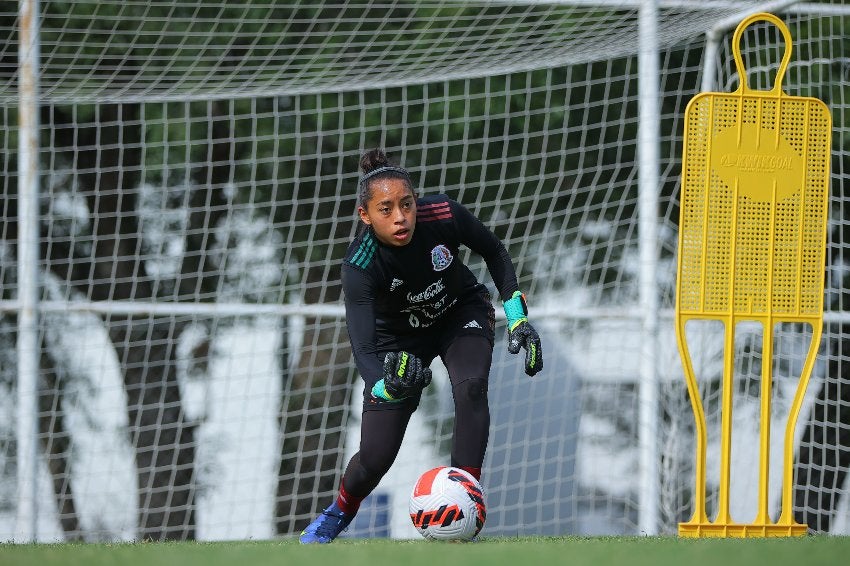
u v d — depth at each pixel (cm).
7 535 4122
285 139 4000
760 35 3644
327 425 4306
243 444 4262
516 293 1864
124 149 4150
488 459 3891
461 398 1830
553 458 3684
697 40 3459
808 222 2177
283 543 1909
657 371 2942
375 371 1728
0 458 4288
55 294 4259
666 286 4125
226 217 4103
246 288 4125
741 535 2108
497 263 1906
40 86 3070
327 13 3525
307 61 3444
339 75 3209
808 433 4000
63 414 4253
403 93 3581
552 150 3956
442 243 1830
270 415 3875
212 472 4284
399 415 1900
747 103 2173
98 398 4284
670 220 4056
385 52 3055
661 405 3538
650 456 2934
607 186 3350
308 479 4328
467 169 3947
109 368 4275
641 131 2955
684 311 2152
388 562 1260
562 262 4106
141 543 1966
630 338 3984
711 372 3809
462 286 1912
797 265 2169
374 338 1781
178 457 4291
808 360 2177
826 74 3653
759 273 2159
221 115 4012
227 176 4069
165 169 3331
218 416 4262
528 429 3516
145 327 4253
